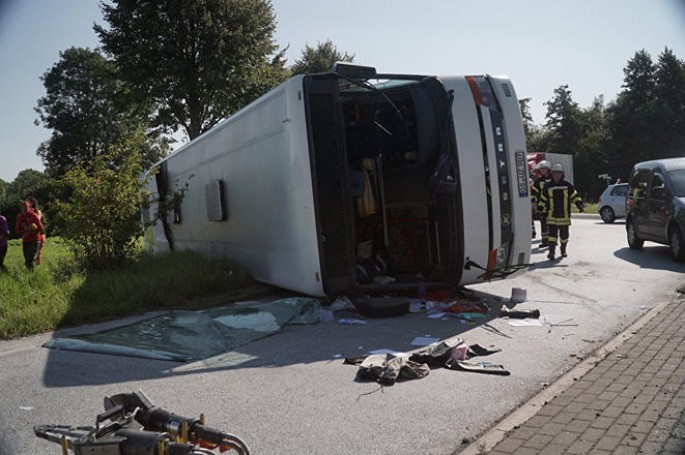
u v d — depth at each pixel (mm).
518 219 8391
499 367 5340
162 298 9250
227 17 31359
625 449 3504
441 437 3910
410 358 5672
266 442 3955
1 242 14156
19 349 6797
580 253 14047
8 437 4227
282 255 8789
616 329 6645
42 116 65062
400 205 9094
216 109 31984
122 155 11820
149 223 12453
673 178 12539
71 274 10875
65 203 11508
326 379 5270
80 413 4676
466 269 8148
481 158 8133
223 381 5359
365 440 3918
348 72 7965
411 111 8922
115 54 30438
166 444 2342
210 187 11867
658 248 14453
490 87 8438
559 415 4113
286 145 8172
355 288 8141
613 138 80938
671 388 4523
